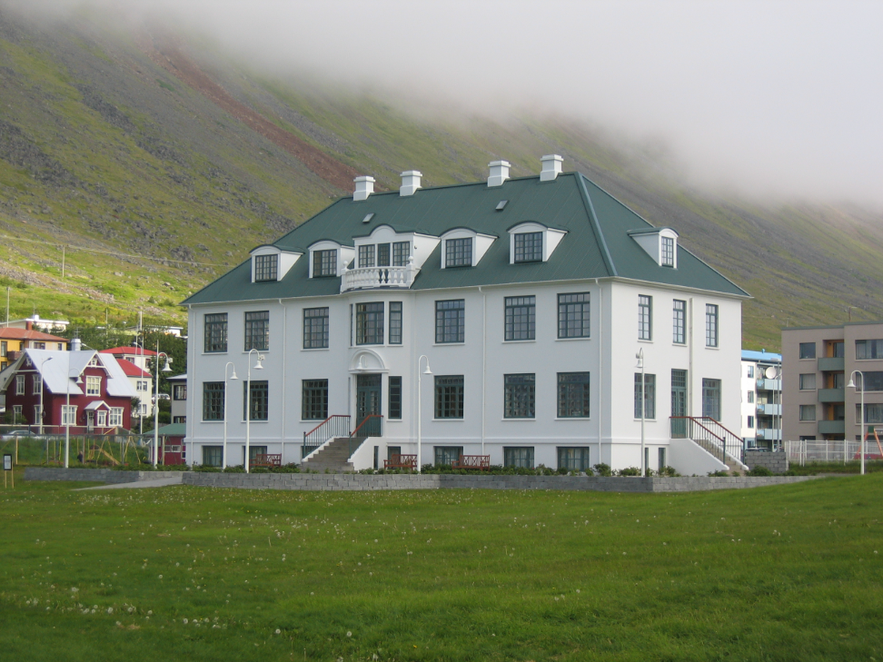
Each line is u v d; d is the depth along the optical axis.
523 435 54.66
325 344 61.38
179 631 19.94
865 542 24.59
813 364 105.75
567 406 53.66
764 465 55.97
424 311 58.03
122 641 19.30
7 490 53.66
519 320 55.34
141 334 171.75
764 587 21.00
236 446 63.84
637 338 53.88
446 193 64.06
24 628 19.92
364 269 58.88
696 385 56.81
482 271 56.72
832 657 17.05
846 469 60.81
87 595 22.88
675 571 23.06
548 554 26.36
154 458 64.81
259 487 50.00
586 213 57.03
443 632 19.58
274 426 62.59
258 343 63.66
